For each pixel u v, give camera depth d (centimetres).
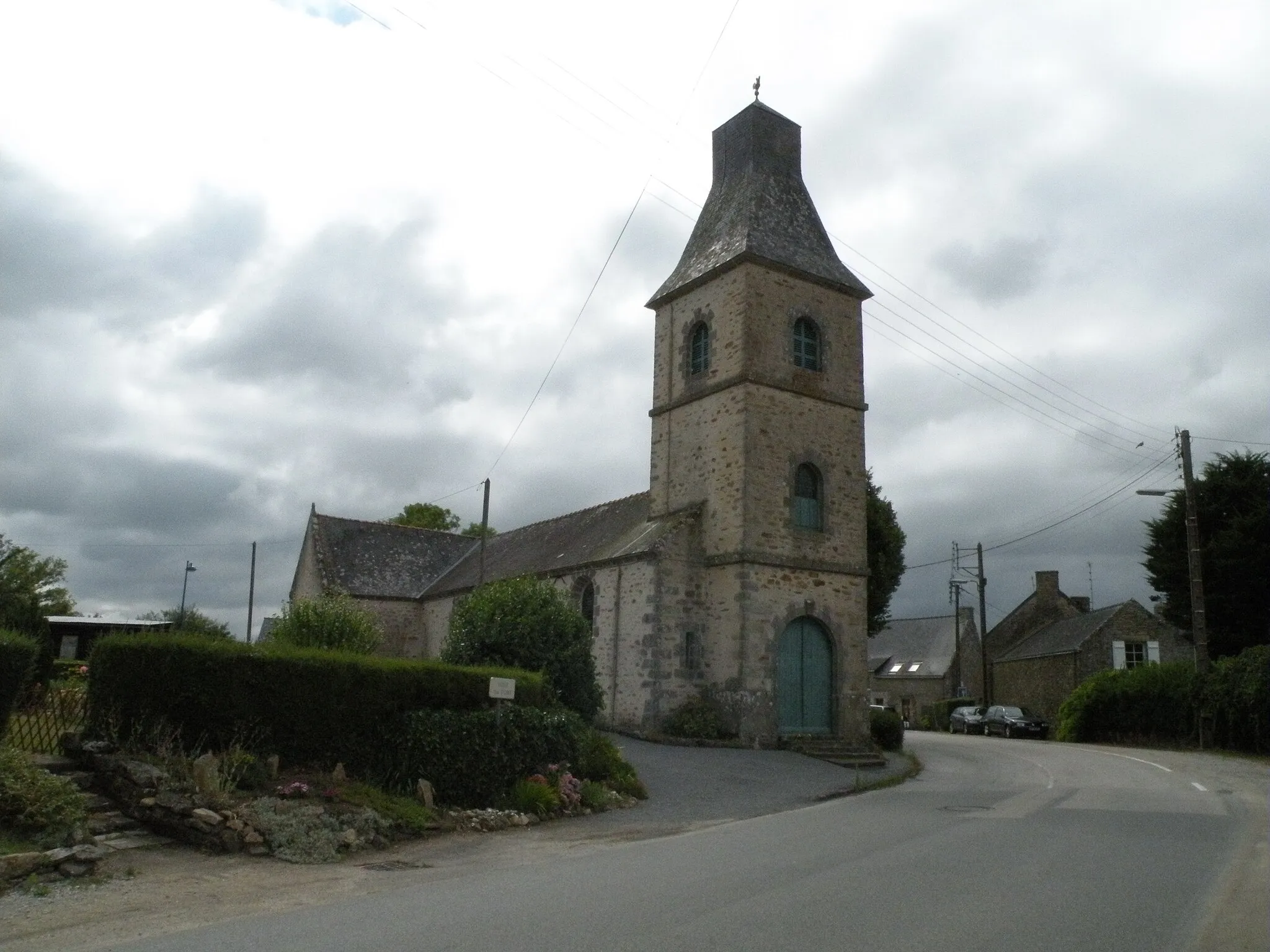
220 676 1164
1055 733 3694
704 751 2077
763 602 2261
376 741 1262
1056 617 5294
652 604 2272
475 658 1845
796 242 2553
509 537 3534
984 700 4528
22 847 870
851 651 2398
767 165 2673
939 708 4962
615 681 2355
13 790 916
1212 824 1181
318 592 3388
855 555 2453
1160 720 2933
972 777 1889
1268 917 699
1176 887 800
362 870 948
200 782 1034
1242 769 2083
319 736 1220
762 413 2352
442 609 3306
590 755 1515
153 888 829
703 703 2255
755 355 2373
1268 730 2536
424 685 1318
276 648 1231
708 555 2361
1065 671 4269
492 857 1027
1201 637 2798
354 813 1085
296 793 1102
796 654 2314
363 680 1260
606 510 2997
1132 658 4191
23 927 705
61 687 1523
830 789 1638
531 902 752
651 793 1544
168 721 1143
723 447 2377
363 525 3700
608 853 1016
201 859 942
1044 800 1457
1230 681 2662
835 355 2533
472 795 1286
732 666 2238
